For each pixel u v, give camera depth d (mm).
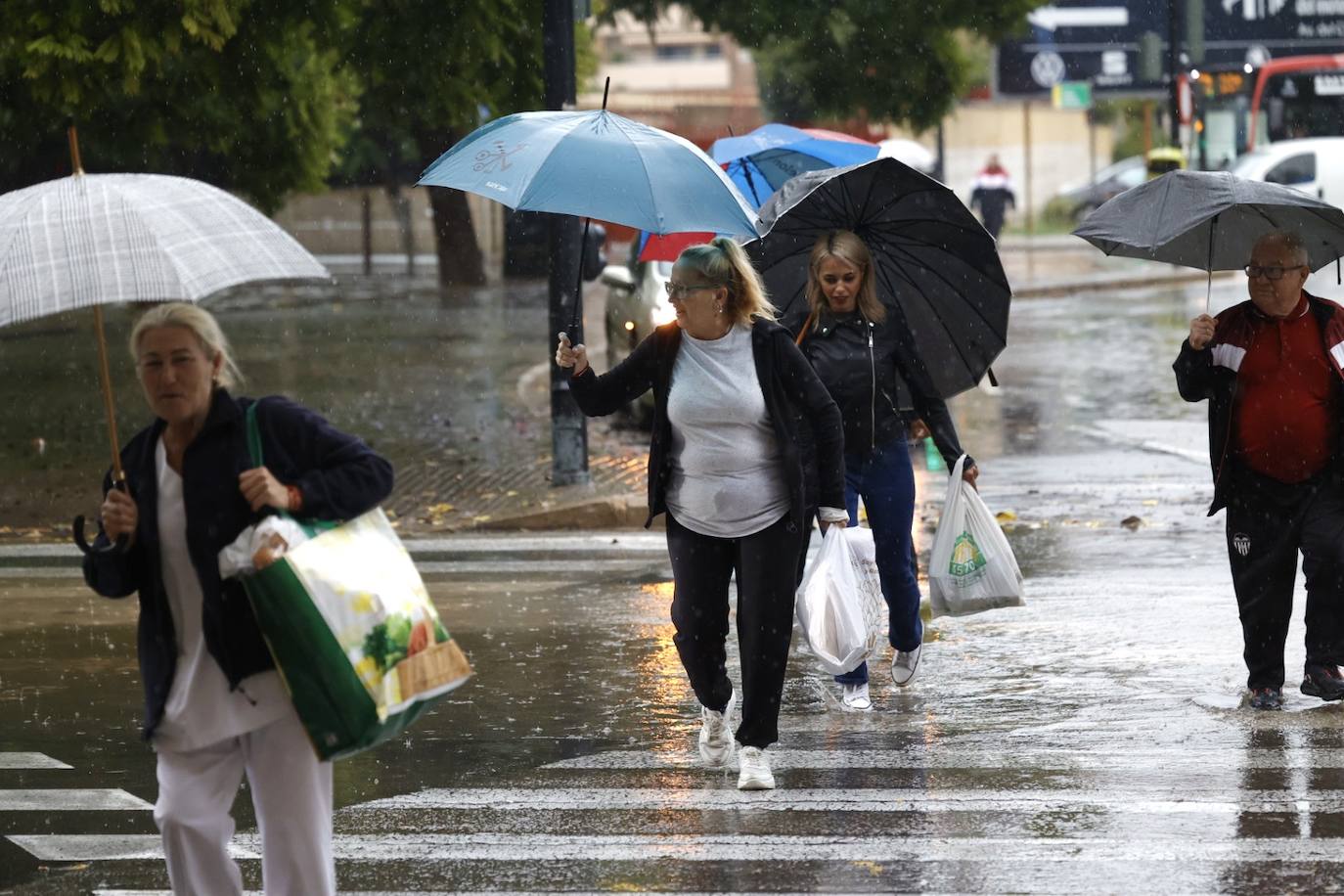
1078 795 18422
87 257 12219
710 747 19406
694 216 17891
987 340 22594
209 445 12734
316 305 97938
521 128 18531
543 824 17859
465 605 29859
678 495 18312
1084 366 64500
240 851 17219
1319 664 21625
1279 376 20922
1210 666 24234
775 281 22594
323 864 12992
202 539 12555
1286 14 129875
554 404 41375
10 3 46906
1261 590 21531
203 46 53125
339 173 144250
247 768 12969
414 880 16203
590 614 28984
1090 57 134875
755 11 75312
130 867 16969
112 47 47031
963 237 21750
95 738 21891
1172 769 19312
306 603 12320
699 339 18031
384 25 53062
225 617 12508
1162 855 16453
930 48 77125
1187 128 97750
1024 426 50531
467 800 18766
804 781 19219
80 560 34812
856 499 22016
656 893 15742
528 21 53531
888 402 21500
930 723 21672
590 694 23625
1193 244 22766
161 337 12680
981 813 17875
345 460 12852
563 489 41062
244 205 13180
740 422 17953
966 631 26844
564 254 40969
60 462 46188
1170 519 36406
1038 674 24062
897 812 17984
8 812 18812
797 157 29812
